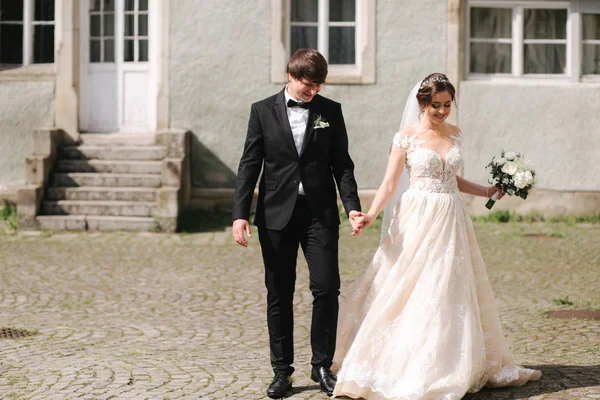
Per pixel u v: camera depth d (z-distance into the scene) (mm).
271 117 5719
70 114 14602
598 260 11273
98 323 8008
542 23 14641
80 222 13242
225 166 14484
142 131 14859
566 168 14438
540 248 12102
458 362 5484
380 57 14422
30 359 6719
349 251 11789
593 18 14633
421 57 14438
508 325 7945
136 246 12148
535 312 8500
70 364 6562
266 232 5723
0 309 8570
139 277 10148
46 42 14852
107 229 13250
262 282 9922
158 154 14172
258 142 5770
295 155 5660
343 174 5773
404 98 14445
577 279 10148
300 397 5691
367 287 5863
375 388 5473
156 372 6332
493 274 10430
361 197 14484
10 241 12453
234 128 14484
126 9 14797
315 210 5668
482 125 14453
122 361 6656
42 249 11867
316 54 5645
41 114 14664
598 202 14445
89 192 13617
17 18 14859
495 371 5824
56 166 14047
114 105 14867
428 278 5609
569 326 7871
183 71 14445
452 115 14445
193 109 14477
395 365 5520
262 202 5766
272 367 5848
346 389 5527
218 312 8484
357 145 14484
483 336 5832
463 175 14484
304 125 5695
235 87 14445
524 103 14438
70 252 11664
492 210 14469
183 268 10688
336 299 5742
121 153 14195
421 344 5484
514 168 5980
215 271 10523
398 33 14398
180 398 5684
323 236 5680
